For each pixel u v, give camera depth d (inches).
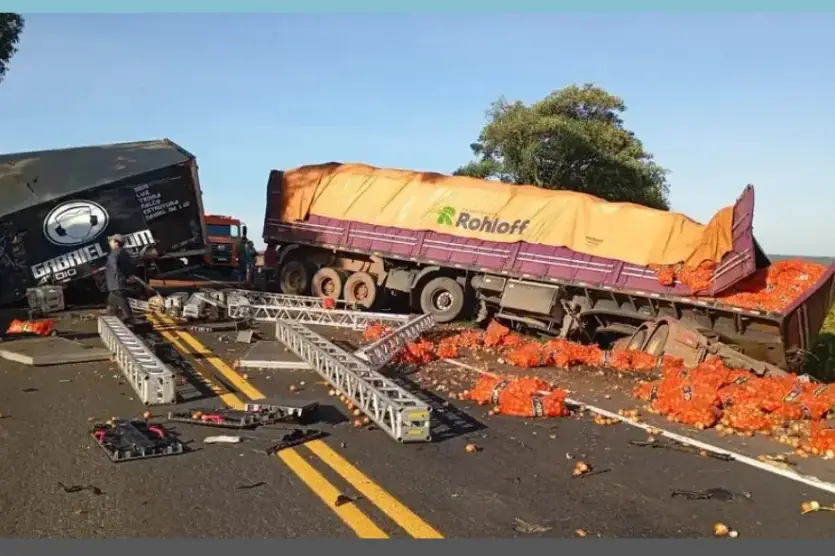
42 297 566.6
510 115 1160.2
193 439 255.1
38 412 288.7
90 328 511.5
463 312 665.6
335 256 745.6
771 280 484.1
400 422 259.6
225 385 346.3
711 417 303.3
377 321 566.3
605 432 289.3
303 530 180.4
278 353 410.0
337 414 298.8
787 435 291.3
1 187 619.2
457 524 187.8
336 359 346.3
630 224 549.6
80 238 620.7
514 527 187.2
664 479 231.3
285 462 232.4
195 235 693.3
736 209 492.1
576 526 189.6
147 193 660.1
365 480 218.4
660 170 1197.1
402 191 695.1
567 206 587.8
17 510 189.3
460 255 644.7
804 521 197.9
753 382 363.3
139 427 263.6
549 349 471.2
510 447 262.1
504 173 1172.5
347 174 738.2
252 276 979.3
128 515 187.5
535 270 595.2
